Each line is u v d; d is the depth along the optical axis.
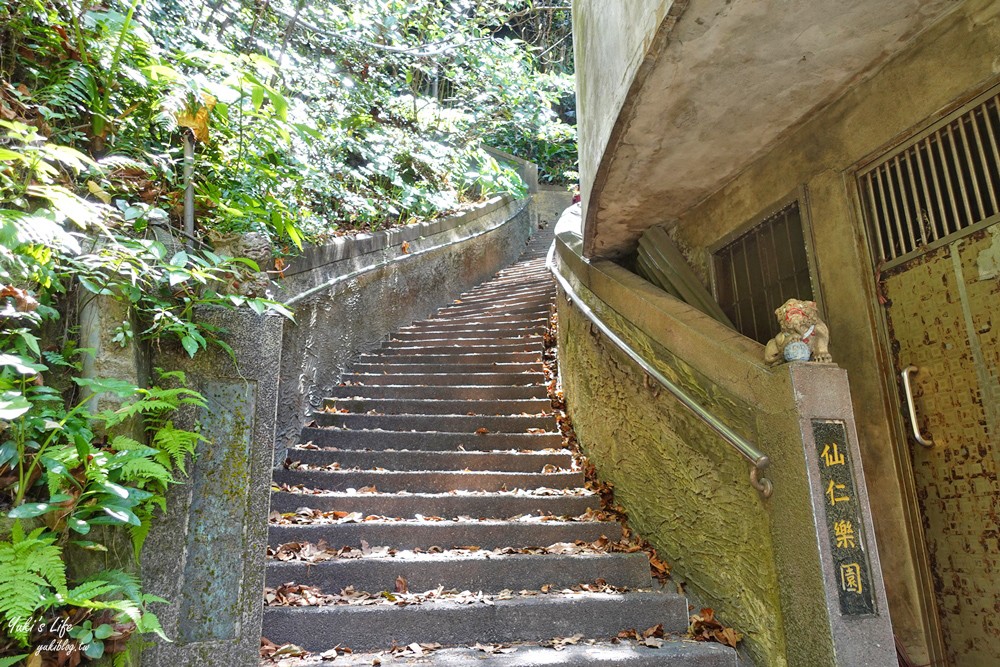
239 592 1.96
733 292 3.88
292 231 3.23
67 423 1.68
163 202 2.69
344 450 4.16
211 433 2.04
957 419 2.49
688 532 3.21
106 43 2.72
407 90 8.47
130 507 1.67
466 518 3.62
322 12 5.94
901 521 2.66
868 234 2.92
